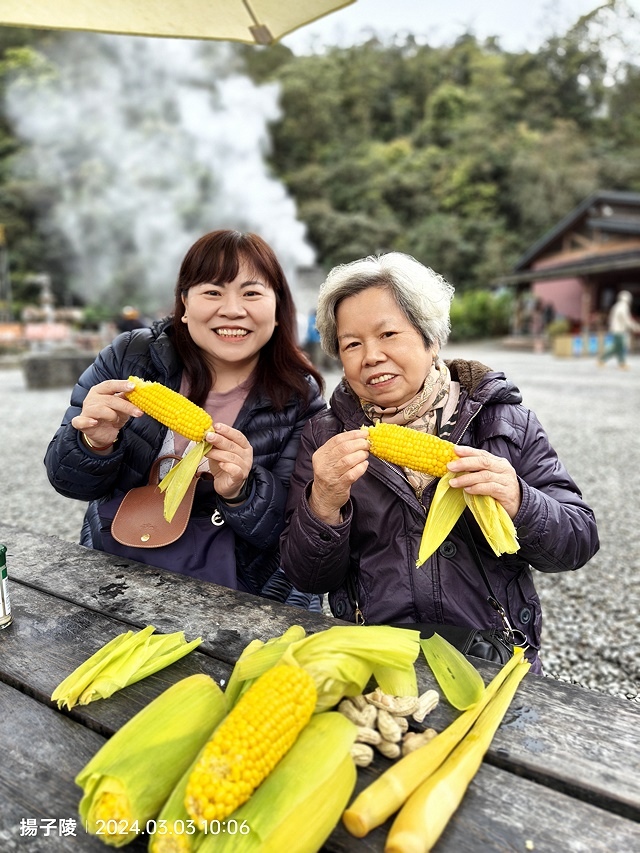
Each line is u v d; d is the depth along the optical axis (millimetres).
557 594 3043
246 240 1699
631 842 737
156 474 1693
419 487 1440
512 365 15750
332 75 48406
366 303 1379
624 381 11750
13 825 787
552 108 46188
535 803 799
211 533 1676
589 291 20875
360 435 1246
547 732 921
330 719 834
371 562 1489
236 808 734
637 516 4113
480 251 33344
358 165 40812
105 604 1345
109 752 790
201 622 1261
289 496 1619
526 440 1469
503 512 1205
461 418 1441
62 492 1729
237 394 1876
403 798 776
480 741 874
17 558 1610
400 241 35344
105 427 1545
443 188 37062
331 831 749
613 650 2527
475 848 733
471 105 44438
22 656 1136
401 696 971
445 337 1509
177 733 832
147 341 1890
